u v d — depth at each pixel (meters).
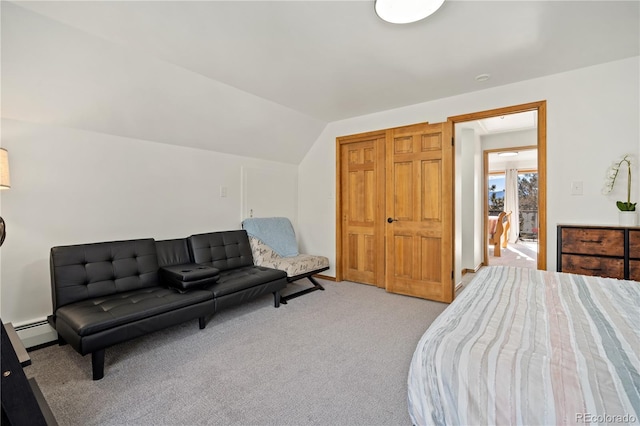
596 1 1.73
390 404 1.62
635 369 0.79
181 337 2.42
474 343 0.97
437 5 1.69
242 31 2.03
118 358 2.09
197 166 3.46
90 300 2.21
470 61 2.47
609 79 2.51
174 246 3.01
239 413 1.55
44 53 2.02
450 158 3.29
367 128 3.92
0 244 1.91
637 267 2.20
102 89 2.41
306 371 1.93
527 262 5.56
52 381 1.82
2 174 1.88
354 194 4.16
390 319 2.81
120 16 1.86
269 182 4.27
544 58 2.43
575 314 1.20
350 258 4.23
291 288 3.88
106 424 1.47
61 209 2.49
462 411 0.86
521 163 8.15
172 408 1.58
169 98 2.78
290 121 3.87
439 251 3.36
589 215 2.60
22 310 2.30
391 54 2.35
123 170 2.86
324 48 2.25
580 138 2.63
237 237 3.54
